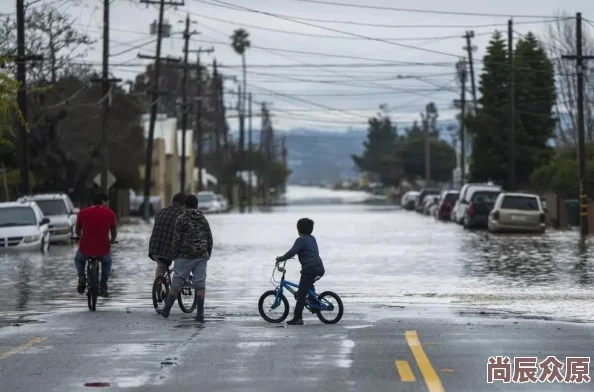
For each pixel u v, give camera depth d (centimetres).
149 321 4050
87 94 16475
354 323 3947
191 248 4034
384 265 7144
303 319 4088
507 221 11425
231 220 16262
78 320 4109
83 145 16475
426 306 4638
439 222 15238
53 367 2938
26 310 4609
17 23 8888
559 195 13475
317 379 2702
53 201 10162
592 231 11856
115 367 2925
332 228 13188
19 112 6016
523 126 16850
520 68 16162
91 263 4491
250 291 5391
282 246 9369
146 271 6769
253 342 3419
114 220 4538
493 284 5762
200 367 2912
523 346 3288
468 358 3039
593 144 14925
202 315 4019
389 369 2852
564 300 4916
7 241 8562
